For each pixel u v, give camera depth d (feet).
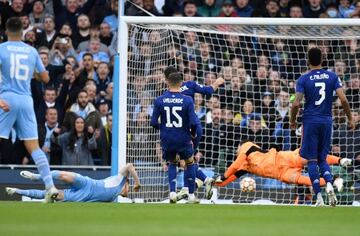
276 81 145.59
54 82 150.00
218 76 144.25
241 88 144.36
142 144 131.34
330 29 131.64
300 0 160.35
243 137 141.79
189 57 148.56
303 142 104.53
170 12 162.30
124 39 124.88
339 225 66.03
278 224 66.54
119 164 123.34
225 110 142.20
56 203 99.25
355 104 144.97
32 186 132.36
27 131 95.76
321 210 90.94
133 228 60.18
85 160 143.33
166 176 129.80
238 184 131.75
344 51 148.46
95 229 58.75
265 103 142.82
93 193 109.19
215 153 141.28
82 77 150.10
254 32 134.21
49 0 158.30
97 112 143.84
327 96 103.30
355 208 97.45
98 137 143.33
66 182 108.27
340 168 130.72
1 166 132.77
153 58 137.39
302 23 125.49
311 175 104.53
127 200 124.36
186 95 110.01
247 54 152.35
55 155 143.95
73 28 156.25
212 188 118.32
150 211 83.76
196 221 69.05
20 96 94.38
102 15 158.30
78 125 142.82
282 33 133.90
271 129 143.13
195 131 109.19
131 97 133.28
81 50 154.51
